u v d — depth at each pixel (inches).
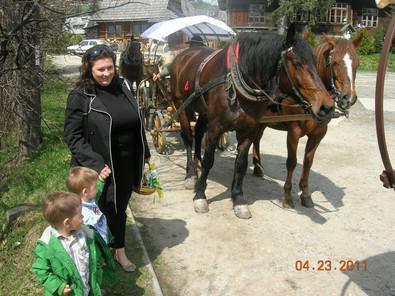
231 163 289.9
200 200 212.8
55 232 110.3
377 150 330.0
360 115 463.8
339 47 192.5
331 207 222.1
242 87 181.3
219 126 197.6
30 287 153.2
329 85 196.2
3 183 264.8
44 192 238.5
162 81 290.4
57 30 232.1
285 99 191.6
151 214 209.6
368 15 1435.8
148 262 162.6
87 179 121.6
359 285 155.0
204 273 161.5
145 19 1440.7
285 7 1163.3
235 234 190.4
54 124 363.3
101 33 1477.6
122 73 403.2
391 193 243.0
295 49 162.6
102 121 133.6
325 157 311.0
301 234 192.1
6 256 183.0
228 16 1424.7
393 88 639.8
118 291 144.3
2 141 319.9
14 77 267.3
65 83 269.3
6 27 225.1
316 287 153.5
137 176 146.7
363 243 185.8
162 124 293.7
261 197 232.8
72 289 110.4
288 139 207.2
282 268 165.2
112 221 144.2
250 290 151.6
